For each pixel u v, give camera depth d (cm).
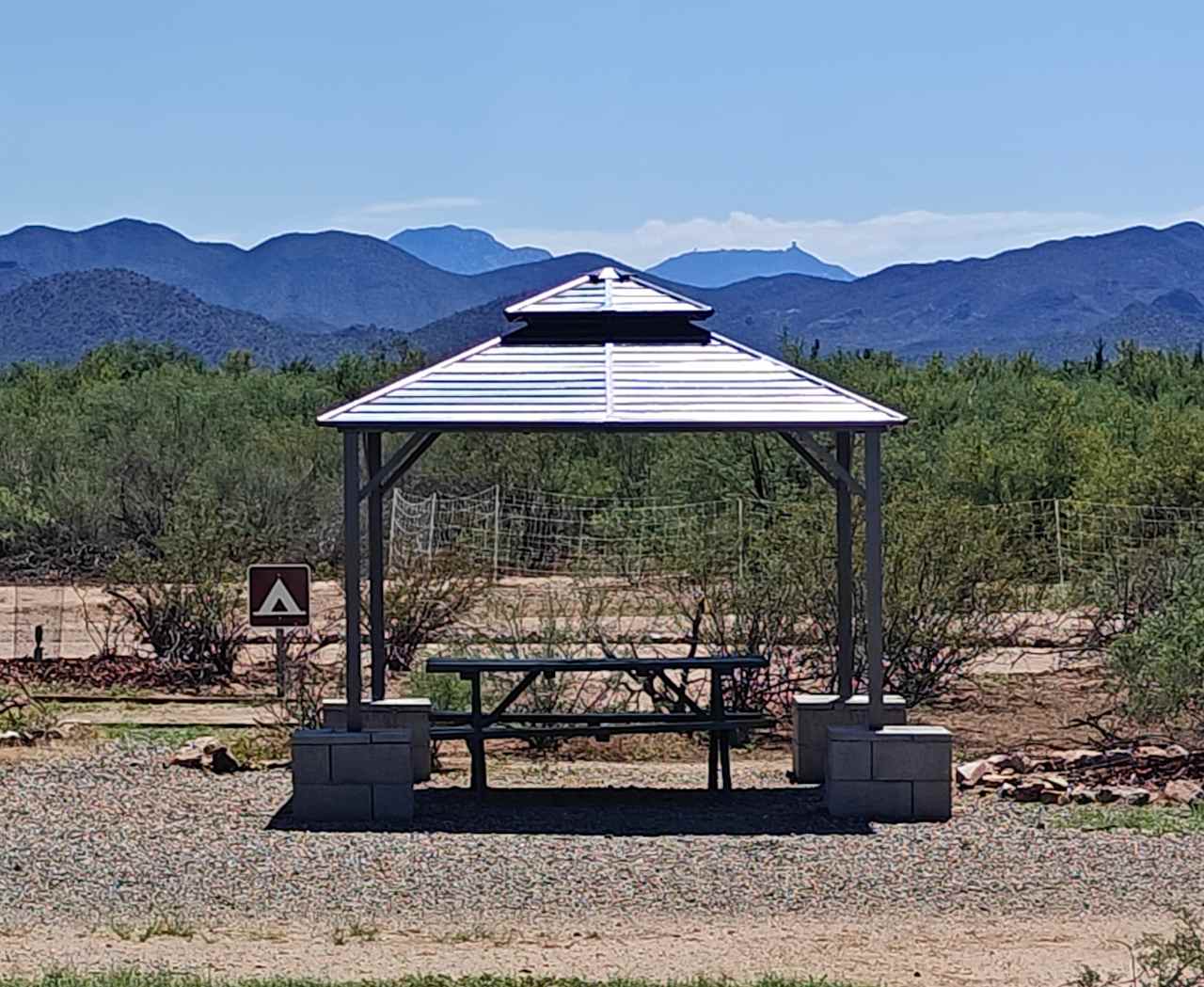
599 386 1374
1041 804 1396
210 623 2091
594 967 948
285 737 1647
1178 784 1423
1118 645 1633
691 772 1563
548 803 1417
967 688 1950
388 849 1238
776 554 1831
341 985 892
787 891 1118
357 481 1353
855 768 1341
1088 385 4584
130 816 1344
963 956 970
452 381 1385
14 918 1052
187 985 885
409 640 2012
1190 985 884
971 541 1870
